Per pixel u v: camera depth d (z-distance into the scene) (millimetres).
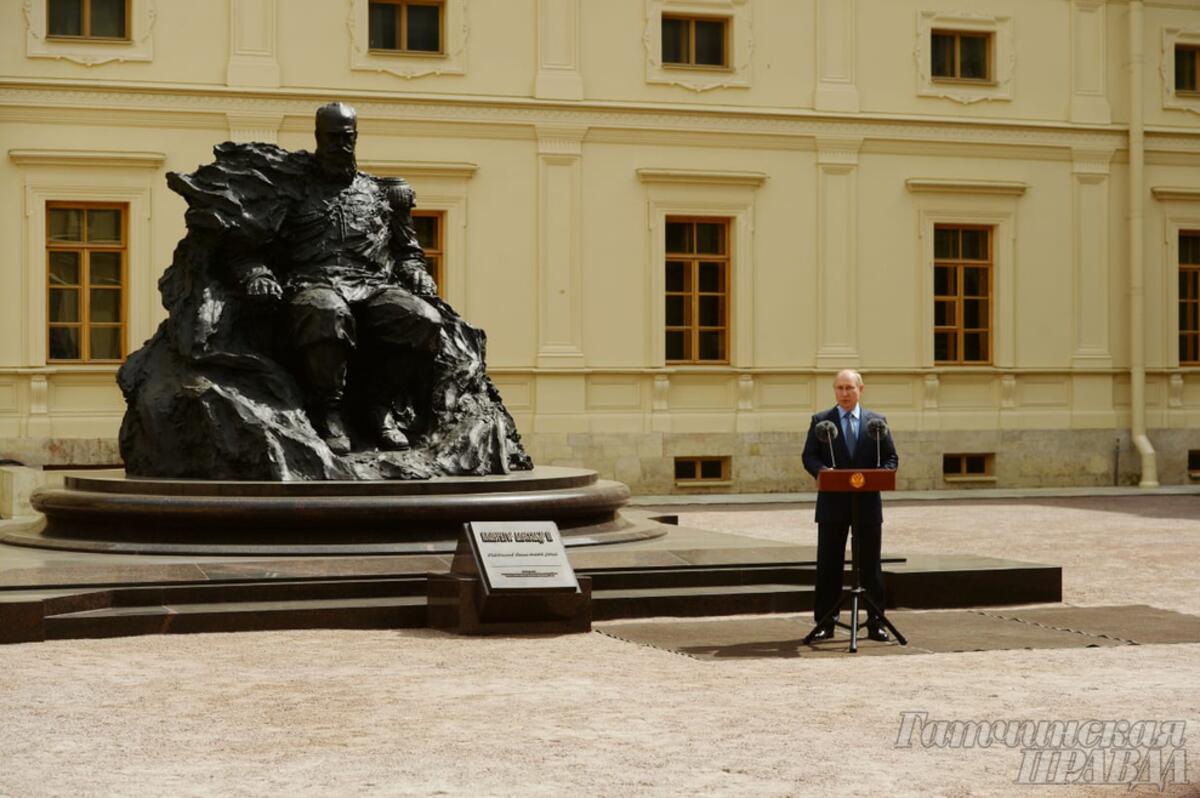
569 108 41125
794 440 42750
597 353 41500
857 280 43531
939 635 16797
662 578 18500
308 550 18156
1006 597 19328
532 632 16578
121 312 38469
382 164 39969
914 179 43906
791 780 10242
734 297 42594
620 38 41875
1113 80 45844
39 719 12070
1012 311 44875
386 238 21969
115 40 38312
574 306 41281
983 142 44531
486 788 9992
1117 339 45781
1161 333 46062
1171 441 46125
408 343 20953
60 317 38062
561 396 41094
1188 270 46750
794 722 12070
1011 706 12773
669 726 11898
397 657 15055
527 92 41094
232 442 19516
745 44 42688
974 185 44250
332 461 19562
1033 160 45094
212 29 38938
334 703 12742
